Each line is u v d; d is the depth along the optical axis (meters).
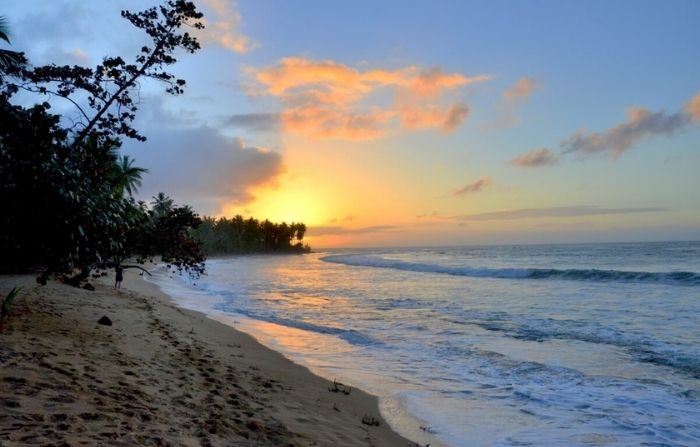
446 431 6.59
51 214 8.87
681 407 7.59
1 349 6.46
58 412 4.48
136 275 34.75
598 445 6.18
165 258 14.63
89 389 5.39
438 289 27.53
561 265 46.59
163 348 8.97
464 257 74.44
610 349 11.59
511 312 17.94
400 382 8.98
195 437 4.62
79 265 10.67
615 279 30.62
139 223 13.92
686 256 57.97
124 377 6.26
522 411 7.45
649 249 85.75
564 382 8.99
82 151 10.20
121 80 10.22
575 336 13.20
